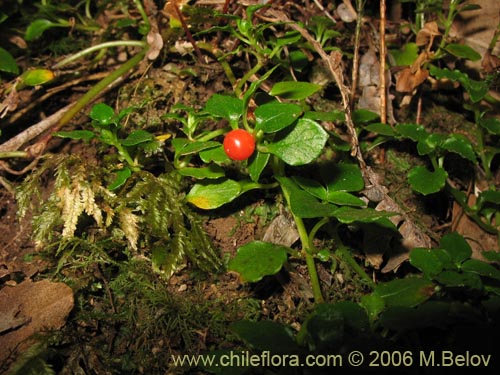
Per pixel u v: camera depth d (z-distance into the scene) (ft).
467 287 0.50
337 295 0.54
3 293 0.48
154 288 0.51
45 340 0.45
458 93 0.74
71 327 0.48
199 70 0.66
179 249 0.51
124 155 0.54
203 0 0.67
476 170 0.67
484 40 0.71
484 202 0.63
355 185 0.52
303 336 0.45
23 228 0.56
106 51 0.71
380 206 0.57
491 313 0.47
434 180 0.57
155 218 0.52
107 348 0.48
